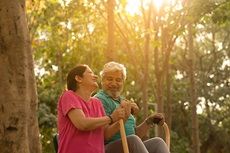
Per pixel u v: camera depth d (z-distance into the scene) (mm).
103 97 5500
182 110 27797
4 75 4887
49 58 20484
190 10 12555
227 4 12234
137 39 15008
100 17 17578
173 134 26141
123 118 4961
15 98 4863
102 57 20109
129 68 21516
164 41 15141
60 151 4848
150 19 15281
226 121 28875
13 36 4922
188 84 27250
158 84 15531
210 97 27266
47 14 17219
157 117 5707
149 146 5352
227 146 27797
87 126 4688
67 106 4770
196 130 16656
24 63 4949
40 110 22750
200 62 27156
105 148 5227
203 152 28031
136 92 24031
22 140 4871
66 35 18000
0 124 4867
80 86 4980
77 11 16953
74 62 20953
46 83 22484
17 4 4977
